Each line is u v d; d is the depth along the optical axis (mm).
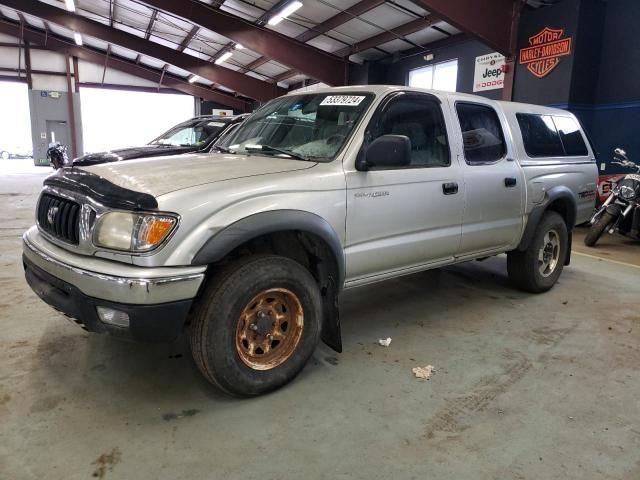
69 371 2740
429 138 3297
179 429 2236
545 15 8914
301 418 2357
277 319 2574
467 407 2486
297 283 2547
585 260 5926
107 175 2539
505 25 9320
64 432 2182
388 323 3643
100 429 2215
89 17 17594
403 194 3043
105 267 2162
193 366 2850
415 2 8469
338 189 2693
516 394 2623
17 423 2232
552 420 2379
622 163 7262
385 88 3111
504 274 5070
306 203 2541
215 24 13367
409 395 2594
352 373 2828
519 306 4070
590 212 4863
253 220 2324
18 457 2002
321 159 2818
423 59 13281
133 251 2131
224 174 2494
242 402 2488
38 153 22859
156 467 1975
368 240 2918
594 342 3334
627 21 8312
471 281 4789
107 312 2143
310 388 2646
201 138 7262
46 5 16906
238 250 2631
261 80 21266
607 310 3994
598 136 8883
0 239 6195
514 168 3887
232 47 17062
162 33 17391
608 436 2252
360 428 2283
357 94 3131
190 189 2277
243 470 1973
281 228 2418
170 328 2172
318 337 2729
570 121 4734
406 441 2191
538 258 4266
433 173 3219
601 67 8758
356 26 12586
